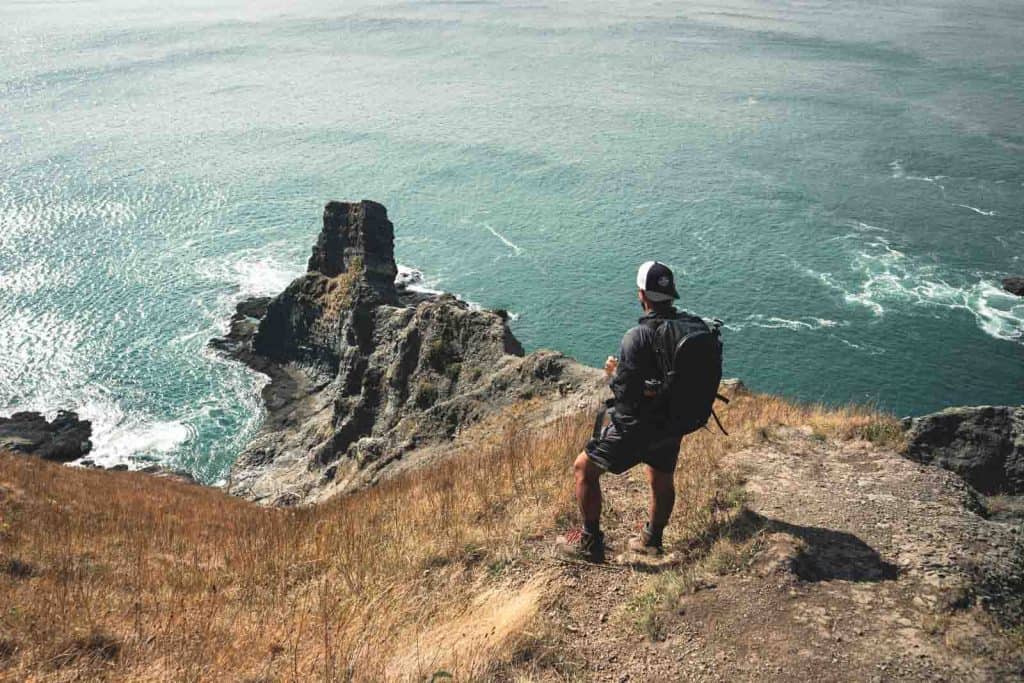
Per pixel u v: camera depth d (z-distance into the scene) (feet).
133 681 21.20
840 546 21.74
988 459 28.81
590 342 288.51
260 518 57.82
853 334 277.64
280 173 479.00
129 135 559.38
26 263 352.49
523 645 19.03
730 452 29.96
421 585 24.70
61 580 33.58
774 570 20.66
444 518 31.27
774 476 26.91
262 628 24.34
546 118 593.42
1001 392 245.04
